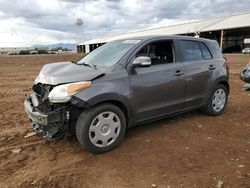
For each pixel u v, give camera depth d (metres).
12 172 3.62
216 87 5.85
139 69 4.45
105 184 3.29
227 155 4.00
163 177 3.41
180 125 5.34
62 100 3.74
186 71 5.11
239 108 6.69
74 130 4.06
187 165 3.71
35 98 4.30
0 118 6.13
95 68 4.32
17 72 17.86
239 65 20.56
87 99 3.77
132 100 4.32
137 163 3.78
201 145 4.37
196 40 5.59
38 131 4.14
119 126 4.23
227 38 55.50
